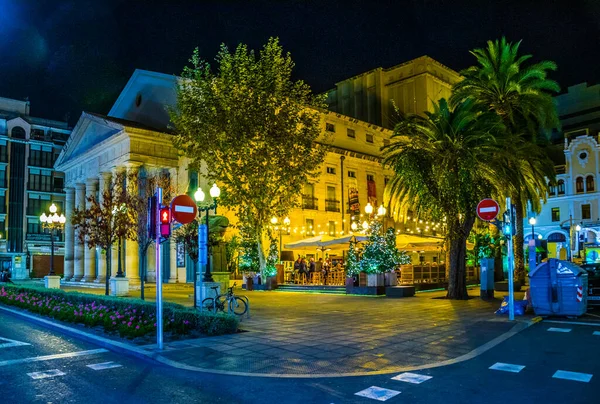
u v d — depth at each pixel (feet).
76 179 137.39
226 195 88.12
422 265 92.38
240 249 105.70
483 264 68.49
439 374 24.82
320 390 22.36
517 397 20.83
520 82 86.94
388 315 49.01
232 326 37.68
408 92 170.40
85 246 126.52
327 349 31.27
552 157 193.57
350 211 140.36
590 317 46.29
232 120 84.89
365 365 26.94
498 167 67.87
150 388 23.15
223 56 89.81
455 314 49.26
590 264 60.29
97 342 35.14
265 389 22.71
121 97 144.56
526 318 44.27
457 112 66.03
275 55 88.74
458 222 68.28
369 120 174.70
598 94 196.54
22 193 195.42
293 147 89.15
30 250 194.18
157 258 32.04
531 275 46.57
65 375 25.81
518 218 92.02
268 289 95.40
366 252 79.71
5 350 32.96
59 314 45.88
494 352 30.04
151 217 32.58
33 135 200.34
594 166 170.60
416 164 67.21
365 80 179.01
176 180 116.78
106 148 120.37
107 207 75.51
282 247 114.01
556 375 24.30
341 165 142.00
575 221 171.32
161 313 31.81
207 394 22.07
